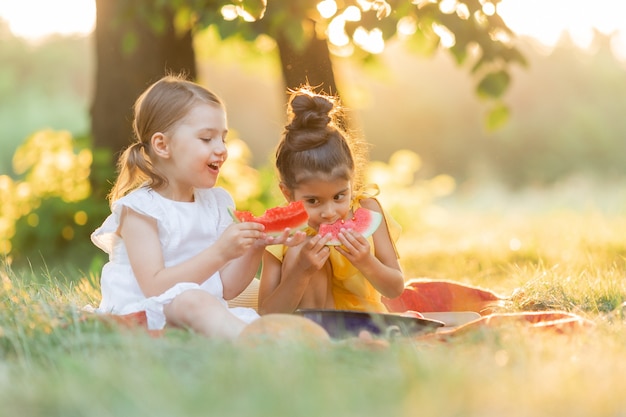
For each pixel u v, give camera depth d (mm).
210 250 4012
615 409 2471
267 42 9938
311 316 3738
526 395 2469
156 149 4320
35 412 2422
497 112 7629
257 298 4797
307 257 4207
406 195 14266
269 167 11086
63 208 10141
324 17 6828
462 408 2354
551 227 10086
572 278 5273
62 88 37938
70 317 3619
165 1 7617
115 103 9695
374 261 4297
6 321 3635
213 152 4285
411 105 36188
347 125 6988
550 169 35531
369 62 8727
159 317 3967
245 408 2307
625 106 36906
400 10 6715
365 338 3369
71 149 11000
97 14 9609
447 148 36250
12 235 10242
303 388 2441
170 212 4273
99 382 2523
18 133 33688
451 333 3551
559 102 36875
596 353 3076
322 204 4363
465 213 18891
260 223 4141
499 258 7629
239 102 36531
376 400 2377
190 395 2402
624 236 8289
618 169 35438
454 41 7223
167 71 9391
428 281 5320
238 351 2863
